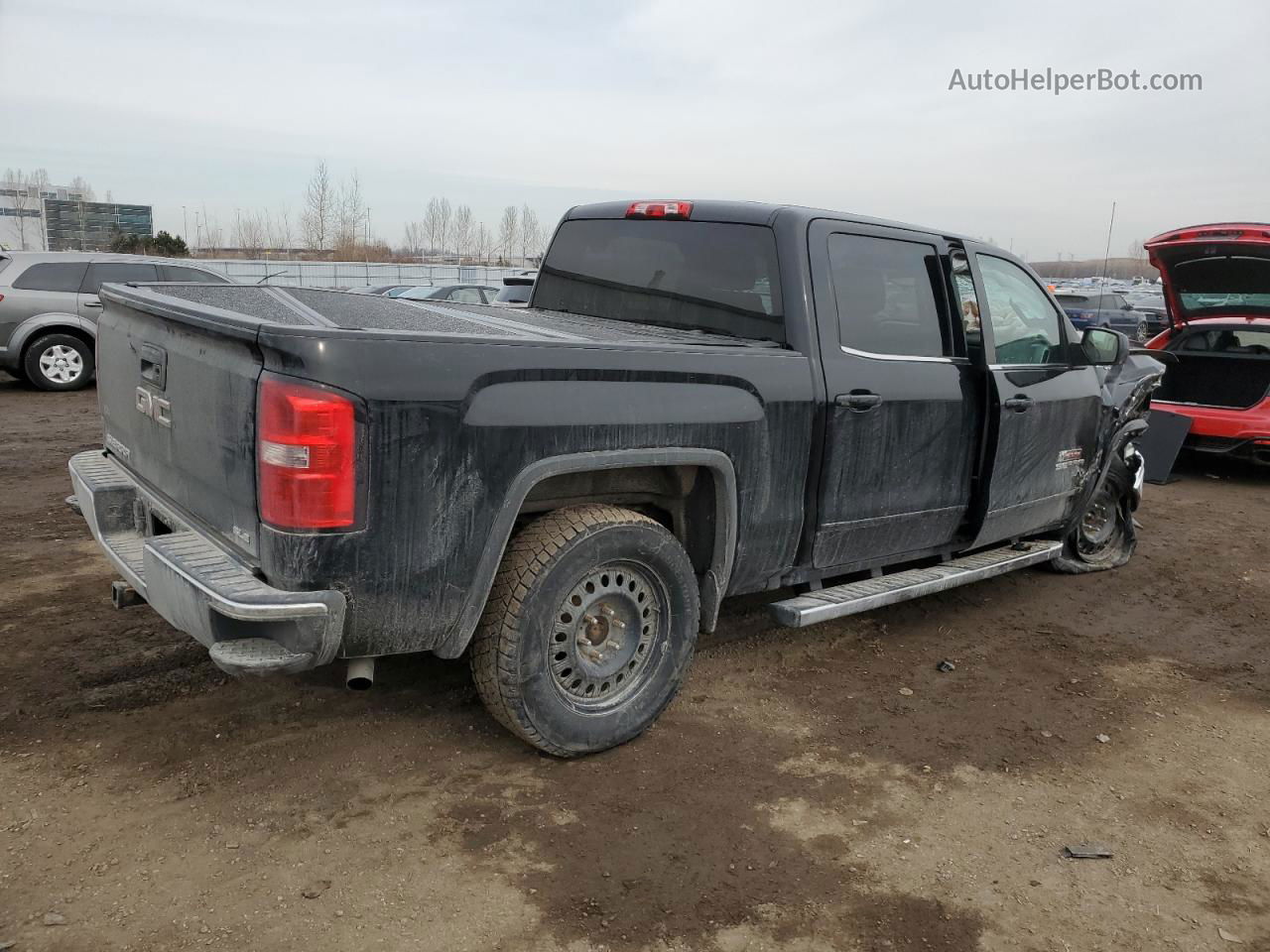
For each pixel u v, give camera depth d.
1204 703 4.29
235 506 2.83
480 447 2.85
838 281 3.96
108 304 3.77
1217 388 9.47
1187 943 2.65
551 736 3.26
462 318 3.63
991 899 2.79
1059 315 5.23
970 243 4.66
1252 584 6.15
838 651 4.68
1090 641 5.02
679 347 3.37
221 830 2.90
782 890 2.78
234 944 2.43
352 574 2.70
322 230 62.91
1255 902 2.84
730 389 3.50
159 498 3.34
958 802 3.33
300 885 2.67
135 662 3.99
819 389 3.78
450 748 3.46
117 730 3.45
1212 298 9.26
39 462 7.93
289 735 3.49
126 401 3.57
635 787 3.28
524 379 2.96
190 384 3.00
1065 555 6.14
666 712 3.88
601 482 3.47
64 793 3.04
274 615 2.59
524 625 3.10
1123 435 5.79
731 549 3.63
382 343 2.69
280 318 2.98
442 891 2.68
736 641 4.70
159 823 2.92
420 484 2.76
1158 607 5.62
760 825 3.10
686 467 3.56
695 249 4.18
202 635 2.73
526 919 2.59
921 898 2.78
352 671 2.93
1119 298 23.72
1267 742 3.93
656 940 2.54
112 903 2.55
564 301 4.79
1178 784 3.54
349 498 2.65
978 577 4.72
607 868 2.83
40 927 2.44
